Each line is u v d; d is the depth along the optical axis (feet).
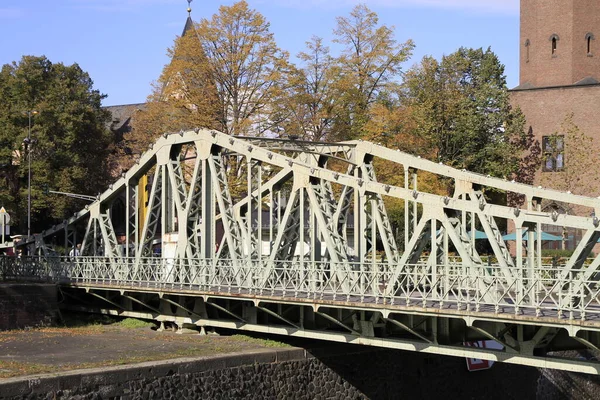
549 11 234.99
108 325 143.95
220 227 200.54
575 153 212.84
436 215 99.60
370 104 214.69
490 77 247.91
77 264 153.69
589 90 226.38
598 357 151.33
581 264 92.12
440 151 231.50
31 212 241.14
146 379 99.66
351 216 205.57
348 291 104.58
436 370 132.98
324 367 118.93
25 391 89.61
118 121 358.84
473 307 93.71
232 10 201.16
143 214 172.14
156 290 132.05
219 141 131.13
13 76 250.78
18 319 140.56
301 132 203.51
